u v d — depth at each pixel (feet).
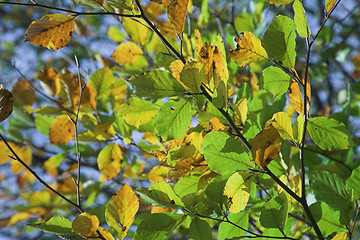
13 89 7.07
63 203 7.13
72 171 7.20
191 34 5.34
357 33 8.85
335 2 3.00
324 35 7.75
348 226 3.68
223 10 7.88
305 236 4.64
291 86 3.43
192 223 3.35
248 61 3.41
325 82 9.96
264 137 3.13
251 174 3.31
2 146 4.33
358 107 6.40
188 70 3.22
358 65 8.86
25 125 7.64
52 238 9.17
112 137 5.84
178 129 3.47
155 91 3.42
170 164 3.86
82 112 5.93
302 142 3.27
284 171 4.18
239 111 3.62
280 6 7.64
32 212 7.16
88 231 3.38
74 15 3.31
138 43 5.76
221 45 3.44
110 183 8.45
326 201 3.93
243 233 3.85
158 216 3.28
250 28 7.09
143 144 5.56
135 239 3.21
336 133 3.33
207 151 3.29
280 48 3.24
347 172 4.80
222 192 3.35
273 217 3.51
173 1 3.30
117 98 6.09
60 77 5.91
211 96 3.48
